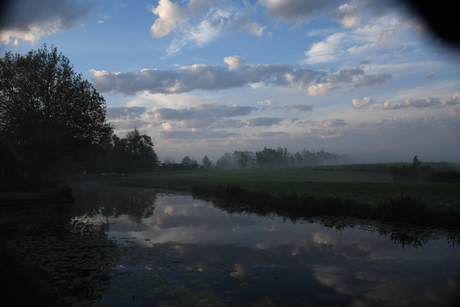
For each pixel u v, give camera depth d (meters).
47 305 5.06
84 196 28.81
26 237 10.68
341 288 5.84
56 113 30.31
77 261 7.58
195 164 118.56
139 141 108.69
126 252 8.52
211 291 5.68
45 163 30.50
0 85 27.44
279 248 8.92
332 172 62.19
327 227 12.20
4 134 29.44
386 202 13.94
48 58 30.11
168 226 12.77
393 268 7.01
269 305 5.05
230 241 9.89
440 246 8.97
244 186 28.66
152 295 5.48
